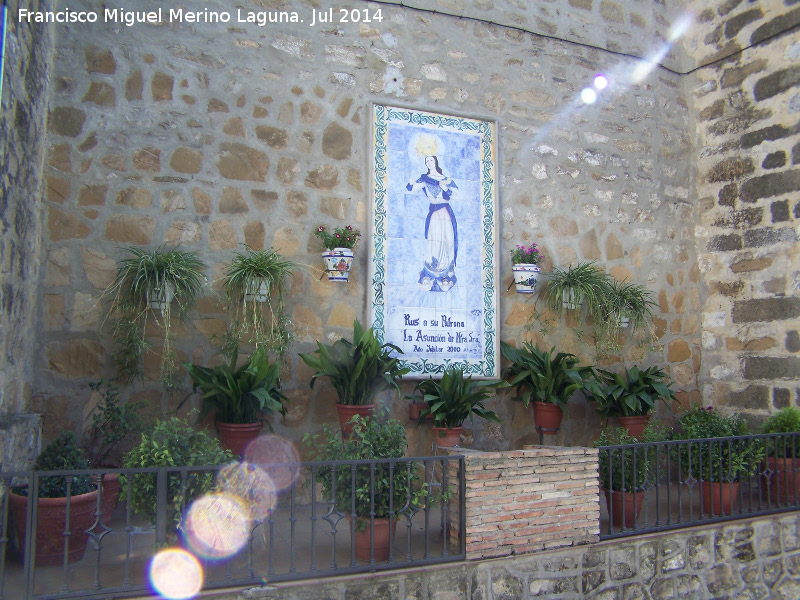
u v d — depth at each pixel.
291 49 5.67
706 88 7.50
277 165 5.54
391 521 3.81
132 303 4.89
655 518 5.07
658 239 7.27
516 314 6.40
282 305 5.32
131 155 5.07
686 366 7.29
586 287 6.36
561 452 4.39
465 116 6.27
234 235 5.34
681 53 7.60
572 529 4.37
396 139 5.97
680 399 7.20
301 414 5.43
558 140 6.77
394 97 6.02
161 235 5.11
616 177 7.07
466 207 6.21
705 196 7.46
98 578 3.25
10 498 3.80
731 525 5.01
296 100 5.65
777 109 6.77
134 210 5.05
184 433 3.90
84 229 4.89
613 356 6.82
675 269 7.34
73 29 5.00
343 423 5.29
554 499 4.33
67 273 4.82
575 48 6.96
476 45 6.45
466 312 6.11
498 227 6.31
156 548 3.34
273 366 4.95
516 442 6.26
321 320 5.58
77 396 4.77
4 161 3.95
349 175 5.79
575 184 6.82
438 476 5.33
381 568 3.77
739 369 7.00
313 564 3.62
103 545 4.20
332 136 5.75
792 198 6.59
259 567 3.80
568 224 6.75
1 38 3.84
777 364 6.64
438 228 6.06
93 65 5.02
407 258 5.91
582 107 6.94
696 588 4.80
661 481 6.57
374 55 5.98
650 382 6.34
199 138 5.29
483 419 6.14
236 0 5.51
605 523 5.02
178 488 3.57
